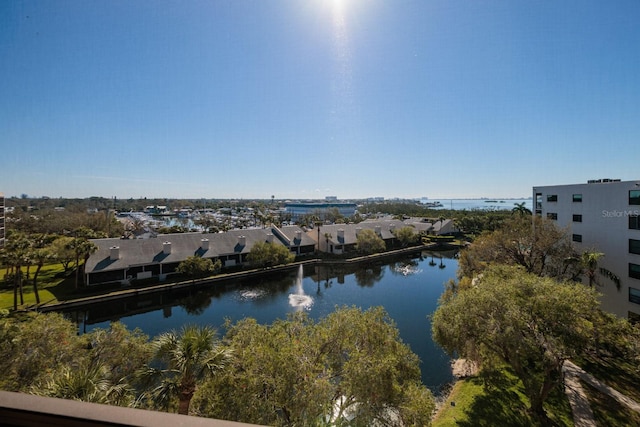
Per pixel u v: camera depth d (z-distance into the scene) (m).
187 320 29.47
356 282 42.31
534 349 12.27
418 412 10.69
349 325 12.37
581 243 25.81
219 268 43.06
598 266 24.28
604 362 18.03
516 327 12.70
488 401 15.53
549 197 29.23
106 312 31.30
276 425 9.39
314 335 12.35
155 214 142.75
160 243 42.78
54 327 13.01
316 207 167.50
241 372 10.40
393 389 10.68
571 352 12.19
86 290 33.97
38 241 42.59
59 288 34.78
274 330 12.55
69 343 12.96
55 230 62.69
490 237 29.12
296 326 13.06
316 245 59.41
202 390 10.07
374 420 10.84
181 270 38.59
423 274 46.91
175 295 35.91
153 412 1.54
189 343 9.77
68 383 8.49
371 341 12.33
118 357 12.83
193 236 46.75
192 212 159.75
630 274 22.36
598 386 16.03
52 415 1.58
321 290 38.53
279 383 9.73
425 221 91.69
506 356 13.59
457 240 75.38
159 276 38.78
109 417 1.52
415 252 64.75
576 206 26.42
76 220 63.91
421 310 31.61
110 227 65.44
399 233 66.44
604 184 24.19
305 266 50.69
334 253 57.28
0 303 29.86
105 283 35.91
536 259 27.12
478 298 13.82
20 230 58.59
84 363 12.21
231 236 49.94
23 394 1.67
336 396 11.16
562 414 13.99
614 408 14.31
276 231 56.38
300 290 38.47
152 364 13.40
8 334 11.77
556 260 26.05
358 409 10.47
